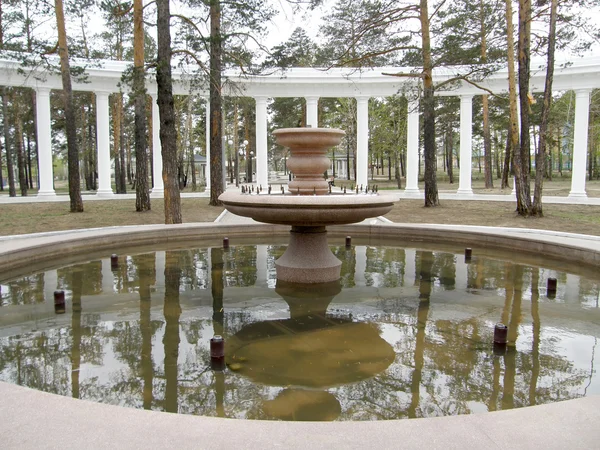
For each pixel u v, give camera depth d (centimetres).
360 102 3659
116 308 852
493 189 4844
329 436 355
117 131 4866
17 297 923
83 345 666
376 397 509
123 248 1497
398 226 1686
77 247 1392
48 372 571
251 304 881
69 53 2727
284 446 342
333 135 1109
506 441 349
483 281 1062
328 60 3008
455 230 1579
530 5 2259
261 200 956
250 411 477
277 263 1095
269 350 649
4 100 4403
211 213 2581
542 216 2317
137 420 377
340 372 576
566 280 1069
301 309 850
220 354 602
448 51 2581
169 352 640
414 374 569
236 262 1277
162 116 1995
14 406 396
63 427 365
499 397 509
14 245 1246
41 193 3466
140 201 2647
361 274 1138
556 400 502
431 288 1001
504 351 644
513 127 2328
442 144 8419
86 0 2683
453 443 346
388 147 5359
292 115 5688
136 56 2291
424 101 2794
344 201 946
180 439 351
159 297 928
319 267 1055
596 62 3183
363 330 734
